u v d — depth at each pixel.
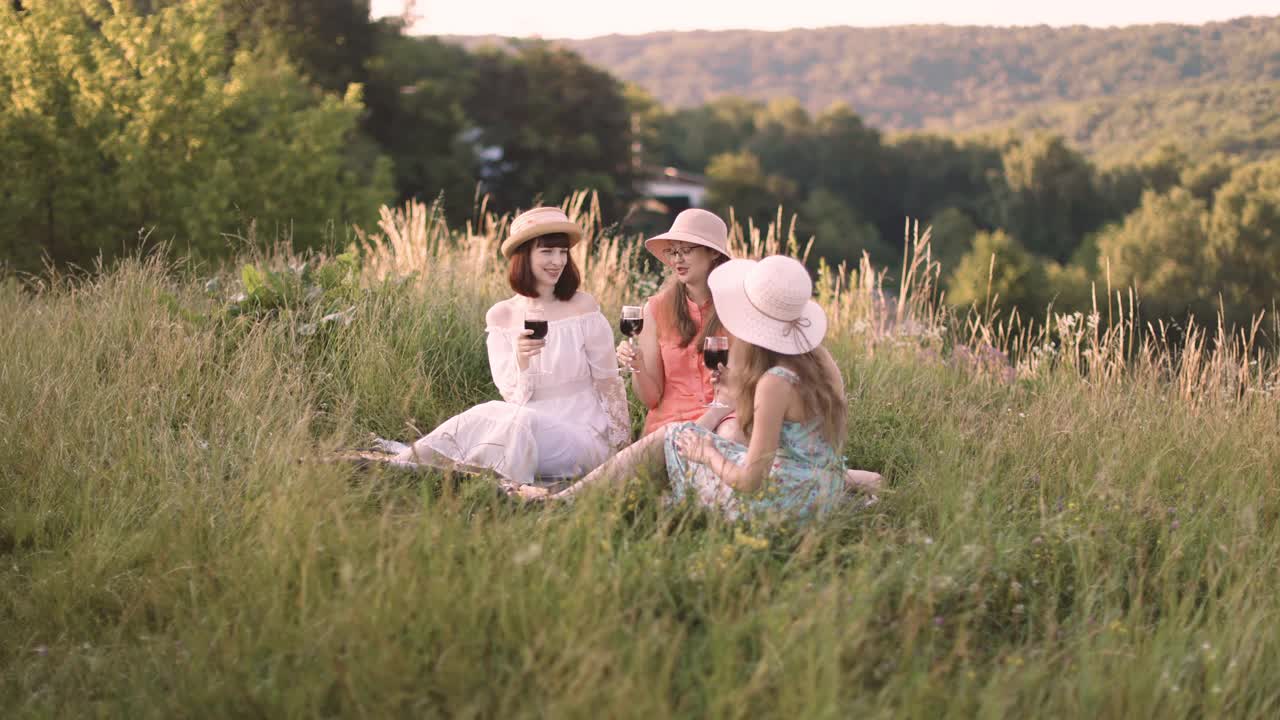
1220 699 2.63
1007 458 4.43
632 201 52.06
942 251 70.12
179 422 4.44
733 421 3.96
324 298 5.44
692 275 4.27
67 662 2.77
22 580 3.29
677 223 4.33
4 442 3.97
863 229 88.00
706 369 4.32
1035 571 3.35
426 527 3.01
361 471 3.89
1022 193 73.19
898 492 4.03
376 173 20.78
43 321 5.21
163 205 13.89
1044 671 2.67
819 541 3.25
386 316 5.53
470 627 2.65
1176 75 190.12
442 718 2.45
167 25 14.12
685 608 2.99
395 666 2.49
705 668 2.66
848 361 5.85
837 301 6.97
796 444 3.64
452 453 4.08
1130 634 2.99
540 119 49.94
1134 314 5.61
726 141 116.94
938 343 6.33
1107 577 3.22
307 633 2.62
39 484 3.77
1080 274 41.97
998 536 3.39
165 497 3.61
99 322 5.14
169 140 14.27
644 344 4.40
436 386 5.24
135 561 3.31
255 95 16.56
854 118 110.69
